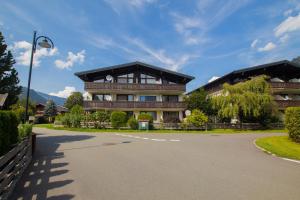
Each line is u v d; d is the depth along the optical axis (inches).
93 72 1396.4
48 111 2409.0
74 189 224.5
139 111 1453.0
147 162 347.9
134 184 239.1
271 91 1282.0
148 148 493.7
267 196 204.8
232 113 1211.2
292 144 534.0
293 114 577.6
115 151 451.8
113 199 198.7
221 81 1683.1
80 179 258.1
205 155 409.7
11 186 217.6
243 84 1268.5
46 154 421.1
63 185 236.8
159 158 379.6
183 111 1496.1
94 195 208.2
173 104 1430.9
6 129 292.2
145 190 220.8
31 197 203.2
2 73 746.2
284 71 1592.0
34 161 358.9
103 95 1466.5
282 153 419.5
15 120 342.3
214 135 876.0
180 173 283.4
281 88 1499.8
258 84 1243.8
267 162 351.3
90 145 541.6
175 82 1515.7
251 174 279.1
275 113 1261.1
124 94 1485.0
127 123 1181.1
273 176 270.4
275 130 1214.9
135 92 1469.0
